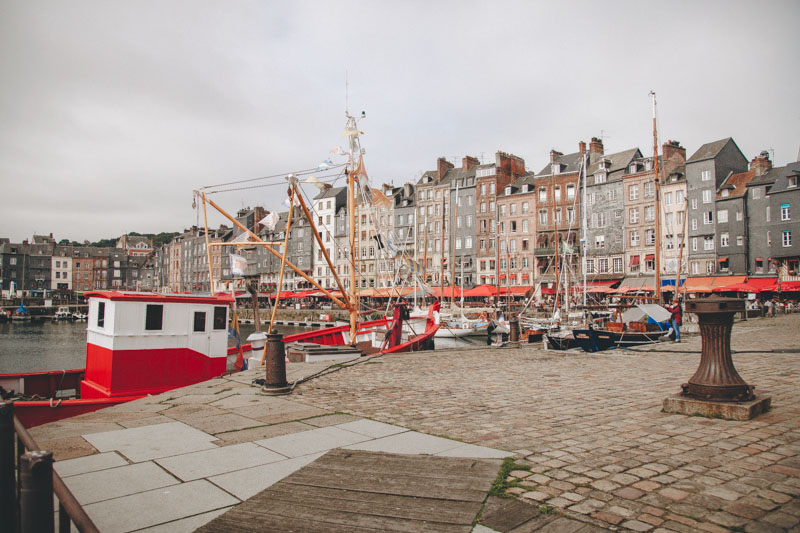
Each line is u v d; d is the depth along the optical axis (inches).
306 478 171.3
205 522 140.3
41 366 1497.3
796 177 2004.2
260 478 172.9
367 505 148.7
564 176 2753.4
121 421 256.2
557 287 1788.9
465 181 3157.0
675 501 145.4
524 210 2910.9
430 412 271.1
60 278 5703.7
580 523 133.0
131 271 6215.6
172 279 5280.5
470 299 3006.9
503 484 160.7
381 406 288.4
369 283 3403.1
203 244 4734.3
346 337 911.7
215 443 215.0
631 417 249.6
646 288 2198.6
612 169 2613.2
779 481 158.9
